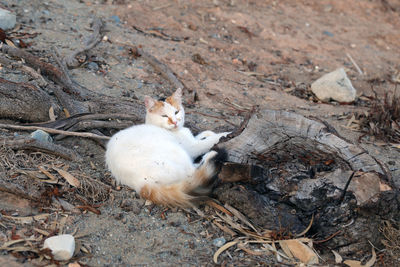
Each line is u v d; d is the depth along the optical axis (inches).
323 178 152.5
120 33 314.5
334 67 349.4
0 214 147.9
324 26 412.8
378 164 156.7
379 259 148.9
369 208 147.2
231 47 343.3
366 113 259.3
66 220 151.2
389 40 413.1
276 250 148.6
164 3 374.6
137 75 272.2
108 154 175.0
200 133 212.5
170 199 156.1
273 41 368.2
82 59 266.1
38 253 134.0
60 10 319.3
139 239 148.5
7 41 254.2
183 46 322.3
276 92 297.0
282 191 154.9
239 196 155.5
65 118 202.2
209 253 146.4
